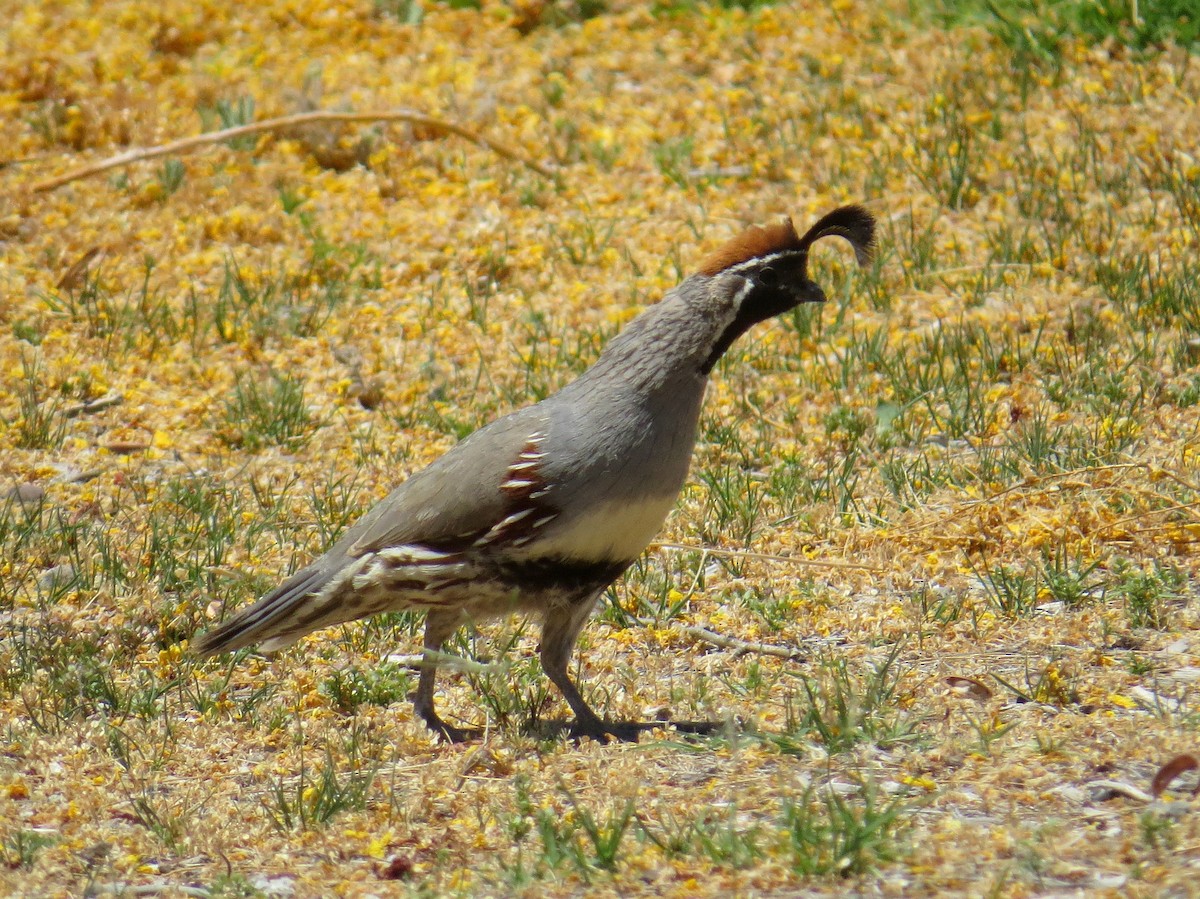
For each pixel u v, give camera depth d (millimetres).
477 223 17609
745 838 7008
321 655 10258
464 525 8781
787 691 9250
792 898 6555
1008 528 11227
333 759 8484
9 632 10523
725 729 8461
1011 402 13586
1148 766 7781
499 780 8273
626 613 10641
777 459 13047
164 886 7035
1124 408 13172
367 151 19203
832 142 18984
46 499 12672
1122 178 17516
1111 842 6922
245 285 16422
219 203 18109
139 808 7812
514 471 8711
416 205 18219
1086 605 10219
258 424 13867
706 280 8938
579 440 8742
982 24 21422
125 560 11453
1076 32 20844
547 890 6770
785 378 14406
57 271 16672
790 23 22531
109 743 8758
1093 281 15711
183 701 9516
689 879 6750
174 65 22016
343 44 22906
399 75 21422
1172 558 10773
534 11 23438
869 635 10102
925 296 15734
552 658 9125
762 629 10344
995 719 8391
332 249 16984
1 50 22125
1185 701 8672
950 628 10023
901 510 11789
